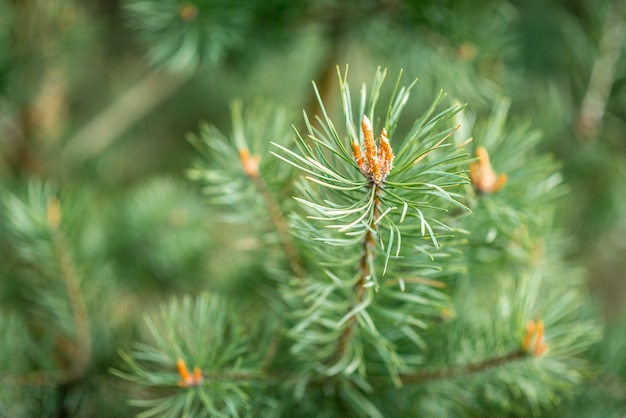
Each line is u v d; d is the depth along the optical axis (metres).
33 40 0.60
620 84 0.62
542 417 0.50
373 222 0.38
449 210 0.42
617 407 0.50
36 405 0.49
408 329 0.43
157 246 0.62
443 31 0.54
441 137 0.40
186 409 0.41
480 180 0.43
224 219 0.45
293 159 0.44
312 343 0.44
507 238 0.44
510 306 0.44
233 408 0.41
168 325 0.42
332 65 0.57
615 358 0.50
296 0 0.55
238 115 0.44
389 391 0.45
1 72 0.58
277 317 0.46
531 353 0.42
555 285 0.51
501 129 0.45
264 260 0.47
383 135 0.36
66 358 0.51
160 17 0.52
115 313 0.54
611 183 0.63
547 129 0.61
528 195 0.44
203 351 0.42
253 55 0.57
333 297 0.43
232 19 0.53
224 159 0.45
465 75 0.55
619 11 0.62
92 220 0.57
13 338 0.50
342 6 0.55
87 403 0.50
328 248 0.41
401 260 0.41
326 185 0.36
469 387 0.45
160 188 0.64
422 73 0.55
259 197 0.44
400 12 0.54
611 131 0.62
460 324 0.45
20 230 0.50
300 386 0.44
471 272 0.47
